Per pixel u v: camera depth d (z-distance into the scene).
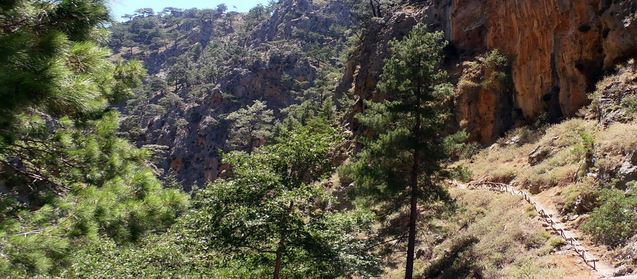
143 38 178.88
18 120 6.34
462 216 22.88
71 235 6.44
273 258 13.69
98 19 6.21
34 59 4.90
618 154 18.22
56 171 7.80
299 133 14.04
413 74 19.30
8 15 5.54
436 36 20.41
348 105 45.47
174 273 12.74
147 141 92.44
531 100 31.00
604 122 22.19
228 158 13.99
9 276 6.45
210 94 93.88
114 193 7.50
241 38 149.62
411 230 19.19
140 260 12.62
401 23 44.31
